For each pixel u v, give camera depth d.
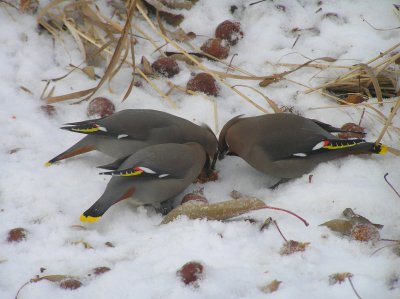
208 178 10.43
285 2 13.40
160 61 12.14
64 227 8.97
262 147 10.14
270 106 11.68
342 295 7.46
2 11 12.65
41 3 12.90
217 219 9.00
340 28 12.86
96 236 8.80
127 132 10.23
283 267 8.01
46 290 7.67
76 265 8.16
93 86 11.84
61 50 12.40
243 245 8.45
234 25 12.77
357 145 10.17
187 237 8.56
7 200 9.37
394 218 8.99
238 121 10.62
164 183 9.59
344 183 9.62
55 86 11.73
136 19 13.21
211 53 12.51
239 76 11.74
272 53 12.62
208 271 7.87
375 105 11.49
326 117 11.43
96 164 10.40
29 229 8.84
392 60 11.38
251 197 9.11
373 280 7.63
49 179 9.85
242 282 7.71
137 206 9.76
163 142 10.36
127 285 7.71
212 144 10.52
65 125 11.06
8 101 11.25
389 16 13.06
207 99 11.63
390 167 10.08
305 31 12.96
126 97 11.30
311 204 9.39
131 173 9.22
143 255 8.30
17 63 11.96
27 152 10.34
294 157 10.05
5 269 8.08
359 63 12.05
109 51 12.20
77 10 12.62
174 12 13.27
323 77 12.09
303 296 7.44
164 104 11.68
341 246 8.42
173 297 7.50
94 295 7.60
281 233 8.56
